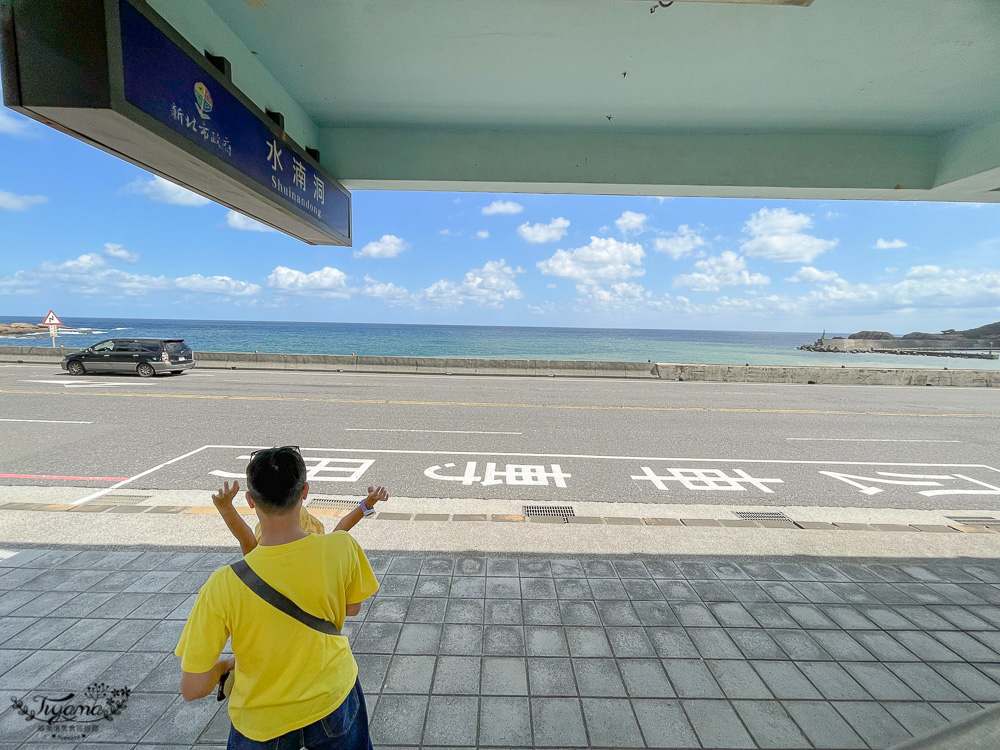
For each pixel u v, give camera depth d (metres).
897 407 12.67
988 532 4.73
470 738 2.27
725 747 2.24
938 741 1.02
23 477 5.99
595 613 3.30
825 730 2.35
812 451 7.96
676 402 12.78
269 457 1.37
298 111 3.72
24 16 1.59
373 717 2.39
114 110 1.62
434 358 19.42
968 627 3.22
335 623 1.45
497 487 5.97
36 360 20.17
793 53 2.95
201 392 12.66
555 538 4.48
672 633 3.10
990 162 3.71
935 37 2.73
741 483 6.30
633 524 4.83
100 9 1.59
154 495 5.41
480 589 3.58
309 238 4.02
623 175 4.23
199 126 2.17
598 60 3.07
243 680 1.33
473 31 2.75
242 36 2.80
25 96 1.60
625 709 2.46
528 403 12.10
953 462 7.44
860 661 2.87
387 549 4.21
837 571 3.94
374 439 8.16
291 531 1.40
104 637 2.97
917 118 3.79
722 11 2.54
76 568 3.79
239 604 1.29
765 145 4.19
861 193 4.41
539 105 3.73
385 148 4.18
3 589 3.49
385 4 2.51
